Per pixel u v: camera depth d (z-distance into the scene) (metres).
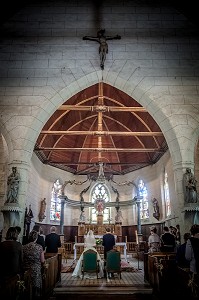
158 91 10.85
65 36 11.73
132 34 11.82
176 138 10.23
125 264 12.27
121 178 25.48
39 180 20.78
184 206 9.43
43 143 19.94
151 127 19.11
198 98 10.76
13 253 5.07
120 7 12.39
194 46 11.65
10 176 9.51
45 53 11.40
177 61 11.36
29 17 12.09
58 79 10.98
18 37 11.66
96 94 18.92
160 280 6.80
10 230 5.53
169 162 18.28
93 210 24.78
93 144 24.22
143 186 23.09
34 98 10.65
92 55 11.38
